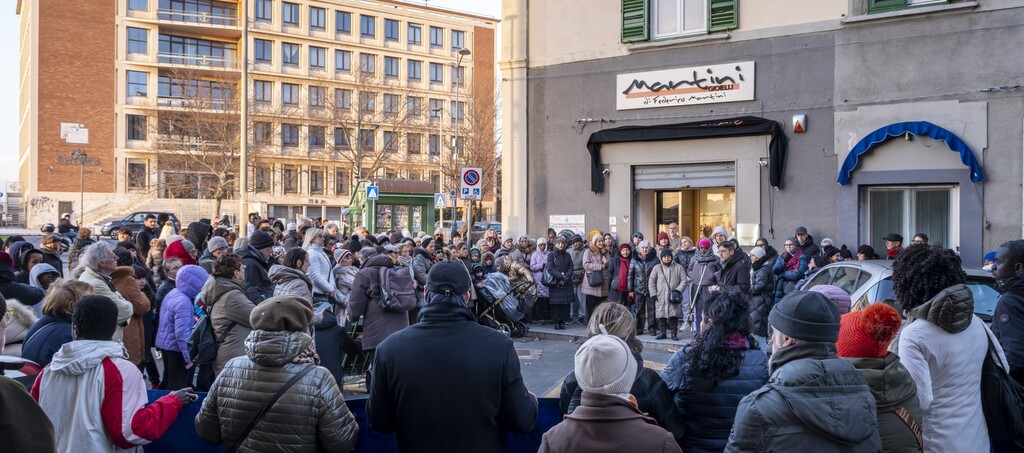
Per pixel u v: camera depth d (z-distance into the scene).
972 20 11.71
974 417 3.35
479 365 3.20
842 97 12.71
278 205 55.50
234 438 3.27
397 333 3.36
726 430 3.27
